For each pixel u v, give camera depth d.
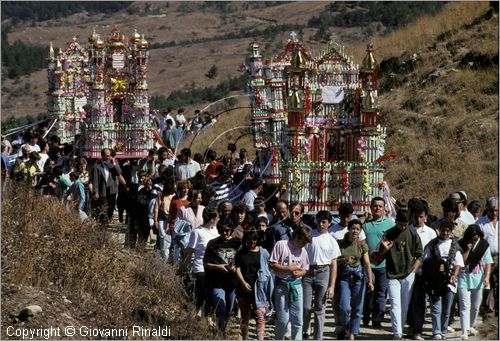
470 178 44.41
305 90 32.53
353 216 28.22
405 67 57.72
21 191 32.06
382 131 32.25
